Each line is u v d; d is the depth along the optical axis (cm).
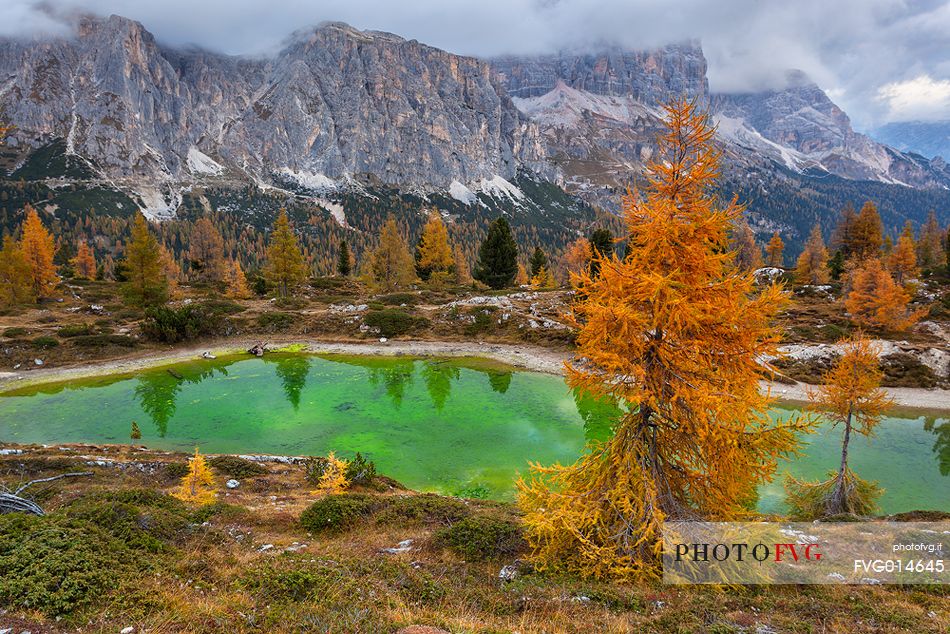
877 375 2098
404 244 8531
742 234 8394
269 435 3144
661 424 1127
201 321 5625
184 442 3006
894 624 895
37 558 875
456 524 1396
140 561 976
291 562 1091
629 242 1071
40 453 2370
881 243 8175
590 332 1059
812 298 6819
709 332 1012
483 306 6197
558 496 1154
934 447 3016
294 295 7819
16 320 5406
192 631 736
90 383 4216
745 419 988
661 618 895
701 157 989
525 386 4291
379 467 2683
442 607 942
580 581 1074
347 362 5047
